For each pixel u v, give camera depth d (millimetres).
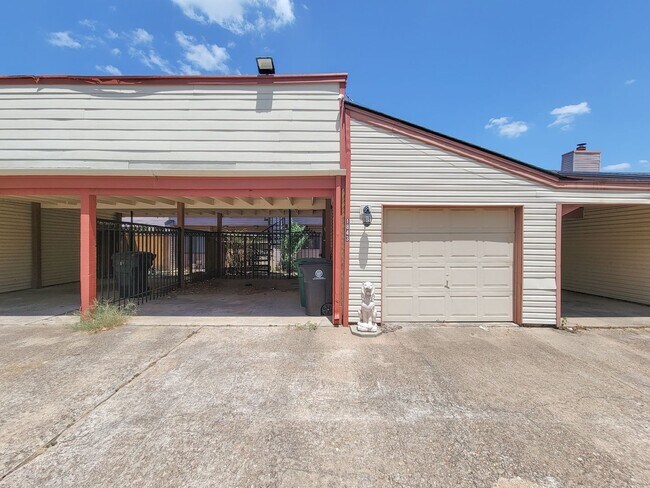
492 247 6773
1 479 2422
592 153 12234
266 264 16859
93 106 6508
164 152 6512
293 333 6023
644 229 8750
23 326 6371
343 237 6570
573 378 4219
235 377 4148
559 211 6555
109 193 6695
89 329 6086
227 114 6543
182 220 11500
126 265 8844
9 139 6465
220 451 2748
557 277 6574
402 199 6547
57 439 2891
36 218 11102
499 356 4957
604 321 6969
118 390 3787
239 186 6711
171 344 5375
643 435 3037
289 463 2619
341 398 3648
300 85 6566
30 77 6438
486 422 3209
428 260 6770
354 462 2641
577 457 2723
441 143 6555
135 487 2361
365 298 6039
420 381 4082
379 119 6531
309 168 6414
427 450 2791
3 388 3816
